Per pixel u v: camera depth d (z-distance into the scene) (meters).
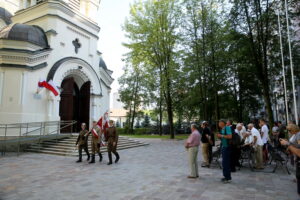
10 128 13.73
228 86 25.48
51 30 16.38
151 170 8.22
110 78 22.48
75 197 5.23
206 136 8.89
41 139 14.28
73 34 18.45
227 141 6.55
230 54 17.59
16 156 11.85
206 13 18.16
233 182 6.52
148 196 5.26
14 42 14.54
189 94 24.30
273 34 15.76
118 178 7.01
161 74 21.52
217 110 18.34
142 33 21.61
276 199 5.04
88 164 9.49
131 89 36.94
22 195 5.40
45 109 15.56
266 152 9.59
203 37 18.23
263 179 6.90
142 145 17.22
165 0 21.27
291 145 4.66
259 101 29.53
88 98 18.89
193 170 7.02
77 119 19.33
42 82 15.20
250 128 8.78
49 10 16.89
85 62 18.69
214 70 18.23
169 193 5.48
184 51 19.47
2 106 13.91
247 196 5.24
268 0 14.82
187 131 39.00
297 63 17.05
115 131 9.72
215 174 7.57
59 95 16.42
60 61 16.66
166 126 38.28
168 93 22.72
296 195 5.31
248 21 15.30
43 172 7.91
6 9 21.88
